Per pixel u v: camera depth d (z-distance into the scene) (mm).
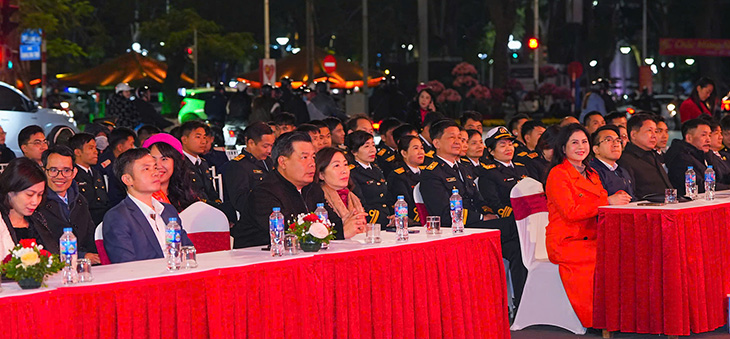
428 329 7062
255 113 20438
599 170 9445
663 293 8086
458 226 7578
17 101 16750
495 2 42750
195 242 7598
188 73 57250
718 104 22594
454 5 53438
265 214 7273
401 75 47531
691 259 8188
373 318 6789
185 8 51312
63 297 5539
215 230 7688
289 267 6398
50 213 7742
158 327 5832
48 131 16859
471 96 34500
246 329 6207
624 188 9484
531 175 11188
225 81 58500
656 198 8492
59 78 34812
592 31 59625
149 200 6969
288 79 21781
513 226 8977
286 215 7285
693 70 71062
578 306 8422
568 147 8500
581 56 51875
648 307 8156
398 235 7207
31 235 6742
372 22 54781
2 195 6406
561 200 8367
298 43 56188
